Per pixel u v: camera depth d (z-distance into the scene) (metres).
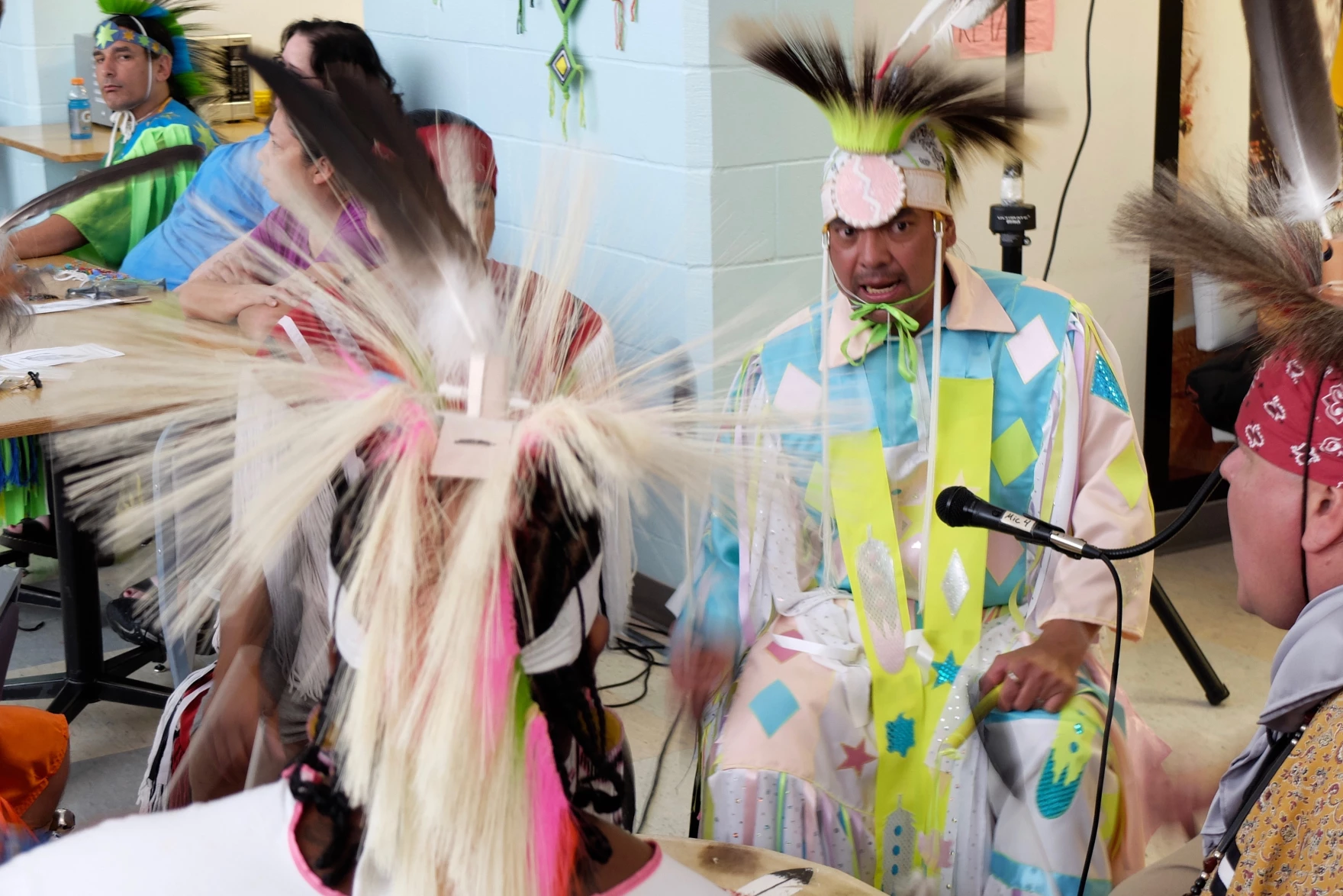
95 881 0.80
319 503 1.25
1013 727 1.79
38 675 3.18
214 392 0.90
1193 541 3.83
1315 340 1.07
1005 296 1.99
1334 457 1.09
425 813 0.73
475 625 0.73
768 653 1.93
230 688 1.53
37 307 3.07
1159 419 3.74
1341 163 1.38
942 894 1.84
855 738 1.86
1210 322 3.62
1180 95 3.55
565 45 3.24
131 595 3.12
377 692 0.74
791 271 3.11
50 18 5.36
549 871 0.77
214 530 0.94
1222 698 2.91
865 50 1.88
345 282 0.96
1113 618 1.88
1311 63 1.41
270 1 5.75
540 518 0.78
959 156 1.95
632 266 3.18
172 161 2.18
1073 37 3.41
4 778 1.75
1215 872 1.12
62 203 2.14
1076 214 3.58
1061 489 1.93
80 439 0.94
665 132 3.03
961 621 1.90
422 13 3.79
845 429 1.84
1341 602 1.10
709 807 1.80
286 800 0.83
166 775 1.70
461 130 1.46
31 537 3.52
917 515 1.97
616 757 1.13
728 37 2.26
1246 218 1.18
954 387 1.94
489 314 0.85
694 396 0.92
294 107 0.86
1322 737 1.05
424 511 0.77
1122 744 1.80
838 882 1.41
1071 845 1.73
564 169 1.05
